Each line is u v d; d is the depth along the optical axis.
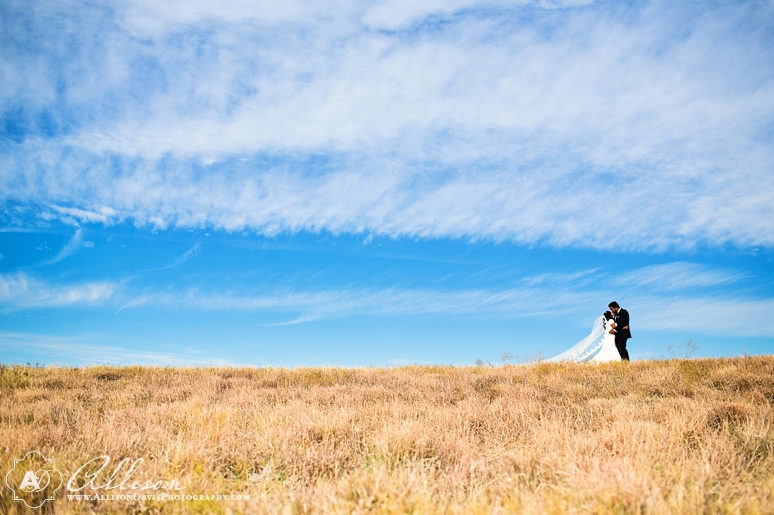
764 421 6.19
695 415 6.35
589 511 3.51
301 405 8.02
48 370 12.83
